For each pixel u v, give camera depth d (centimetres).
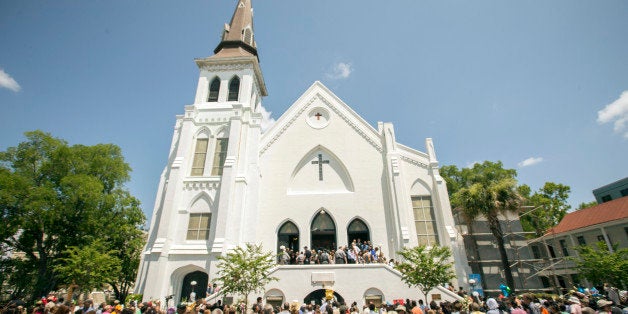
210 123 2578
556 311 976
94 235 2873
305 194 2488
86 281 1953
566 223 3450
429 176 2453
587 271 2220
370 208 2414
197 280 2175
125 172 3303
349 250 2106
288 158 2616
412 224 2302
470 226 2544
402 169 2488
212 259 2038
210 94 2792
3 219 2436
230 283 1599
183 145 2434
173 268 2069
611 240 2795
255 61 2855
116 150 3378
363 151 2609
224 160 2442
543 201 3969
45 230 2717
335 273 1883
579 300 1157
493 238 2555
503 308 1316
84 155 3059
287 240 2386
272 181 2538
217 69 2853
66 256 2697
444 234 2242
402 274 1731
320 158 2655
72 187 2700
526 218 4016
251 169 2414
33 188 2561
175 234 2188
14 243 2753
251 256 1777
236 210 2195
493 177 3869
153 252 2047
